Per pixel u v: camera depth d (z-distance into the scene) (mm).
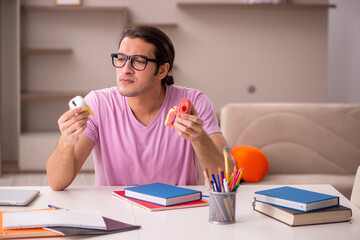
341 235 1212
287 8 5141
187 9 5094
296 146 3186
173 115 1559
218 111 5180
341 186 2865
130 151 1835
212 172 1725
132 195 1516
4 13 4938
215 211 1286
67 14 4980
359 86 6434
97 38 5031
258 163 2873
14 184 4156
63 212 1294
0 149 4539
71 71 5039
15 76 5000
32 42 4961
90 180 4340
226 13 5117
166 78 1893
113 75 5078
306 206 1285
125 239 1164
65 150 1592
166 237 1182
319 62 5250
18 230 1167
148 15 5078
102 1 5008
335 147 3199
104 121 1845
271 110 3219
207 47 5133
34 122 5078
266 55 5191
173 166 1852
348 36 6383
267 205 1370
